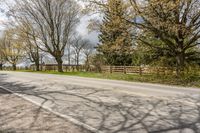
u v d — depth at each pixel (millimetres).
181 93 14531
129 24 23969
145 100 11875
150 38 27281
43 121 7996
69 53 88062
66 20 50031
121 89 16484
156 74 31094
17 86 18219
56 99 12297
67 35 50656
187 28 23297
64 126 7406
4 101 11750
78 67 56500
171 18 22531
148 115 8695
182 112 9148
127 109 9773
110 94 14008
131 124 7555
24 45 55156
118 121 7934
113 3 21859
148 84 21297
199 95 13617
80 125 7512
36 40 49125
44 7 47938
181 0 21125
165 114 8836
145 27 23922
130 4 22281
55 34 49438
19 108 10094
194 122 7734
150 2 20828
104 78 29656
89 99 12250
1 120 8180
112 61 49781
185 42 26828
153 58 32500
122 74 35719
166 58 31156
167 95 13609
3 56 82750
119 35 25891
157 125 7418
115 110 9609
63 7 49531
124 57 49031
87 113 9133
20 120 8148
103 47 30156
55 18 49062
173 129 7020
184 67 26594
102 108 10023
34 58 61812
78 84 19875
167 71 29922
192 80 23891
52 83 20578
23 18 47031
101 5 22844
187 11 23375
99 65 48719
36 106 10500
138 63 38562
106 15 24547
